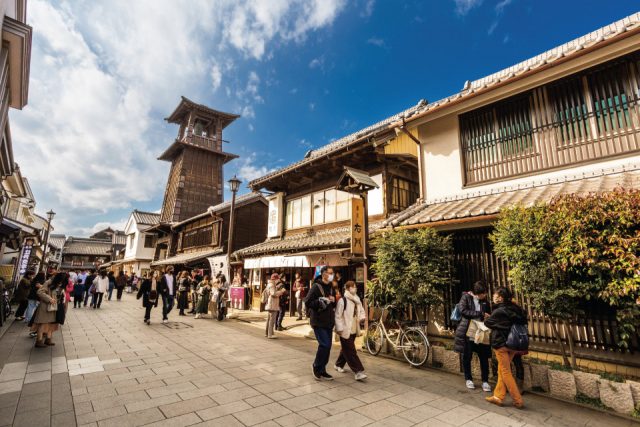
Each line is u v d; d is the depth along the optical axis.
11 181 15.06
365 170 11.90
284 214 15.95
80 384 4.77
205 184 41.03
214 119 45.53
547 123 7.16
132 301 19.69
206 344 7.69
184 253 26.25
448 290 7.43
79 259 59.28
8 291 12.95
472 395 4.74
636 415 3.98
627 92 6.15
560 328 5.85
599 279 4.37
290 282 13.99
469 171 8.41
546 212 4.96
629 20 8.23
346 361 5.80
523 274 4.95
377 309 8.05
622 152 6.08
